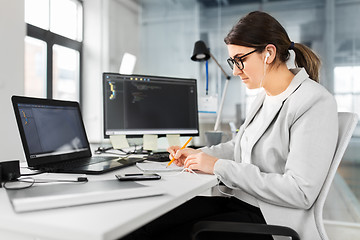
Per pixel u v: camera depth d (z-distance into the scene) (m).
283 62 0.98
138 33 3.12
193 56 1.96
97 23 3.07
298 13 2.61
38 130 1.01
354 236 2.21
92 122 3.07
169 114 1.53
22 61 1.88
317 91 0.88
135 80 1.47
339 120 0.89
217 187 1.01
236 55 0.97
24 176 0.89
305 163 0.81
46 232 0.46
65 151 1.13
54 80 2.73
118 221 0.47
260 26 0.94
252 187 0.84
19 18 1.85
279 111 0.97
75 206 0.55
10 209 0.53
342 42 2.50
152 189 0.65
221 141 1.68
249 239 0.82
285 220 0.83
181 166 1.08
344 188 2.46
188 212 1.12
